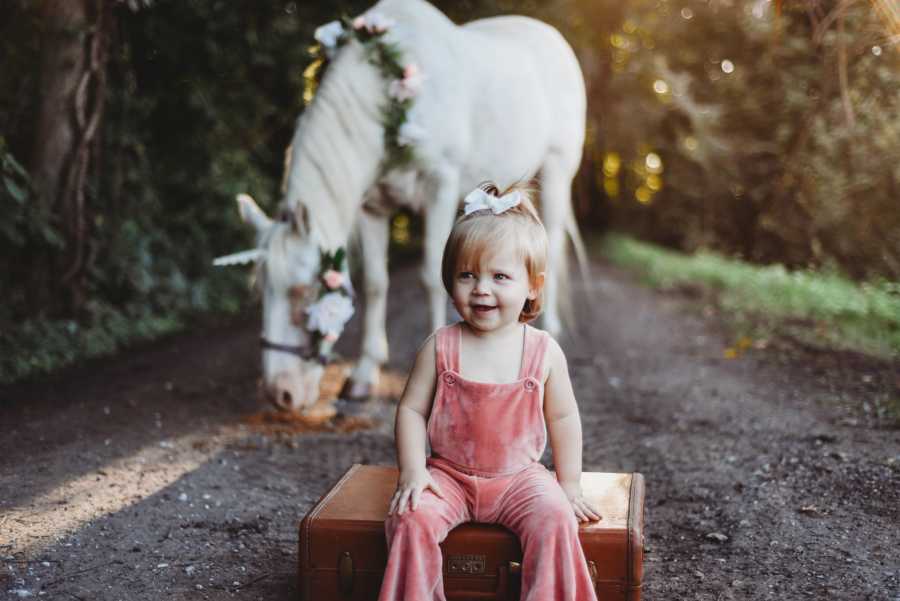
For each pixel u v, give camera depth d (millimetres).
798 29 9445
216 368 6574
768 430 4562
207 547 3168
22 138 7371
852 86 8359
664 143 14867
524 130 5594
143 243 8812
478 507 2467
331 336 4445
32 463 4098
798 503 3480
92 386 5875
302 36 9648
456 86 5055
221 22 9070
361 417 5078
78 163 7211
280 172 11828
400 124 4719
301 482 3986
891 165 8797
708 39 12477
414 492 2396
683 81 12570
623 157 16703
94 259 7715
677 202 14352
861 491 3551
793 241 10641
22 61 7516
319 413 5125
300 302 4484
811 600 2686
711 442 4453
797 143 10281
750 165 11492
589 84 15289
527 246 2512
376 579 2498
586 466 4199
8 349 6363
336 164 4625
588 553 2422
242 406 5383
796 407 4996
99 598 2736
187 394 5664
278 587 2855
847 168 9320
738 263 11477
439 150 4992
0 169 6652
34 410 5152
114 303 8383
